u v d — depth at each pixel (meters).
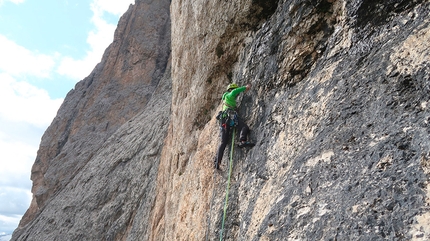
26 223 29.45
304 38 5.04
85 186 21.69
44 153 34.12
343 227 2.84
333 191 3.19
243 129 5.44
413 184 2.60
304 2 5.11
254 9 6.39
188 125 8.32
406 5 3.78
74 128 33.19
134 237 13.81
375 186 2.84
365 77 3.73
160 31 36.53
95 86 36.03
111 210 17.48
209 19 7.50
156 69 33.72
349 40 4.32
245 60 6.36
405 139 2.89
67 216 20.31
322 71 4.50
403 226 2.46
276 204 3.80
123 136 24.16
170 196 9.18
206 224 5.62
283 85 5.21
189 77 8.68
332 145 3.58
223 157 6.01
